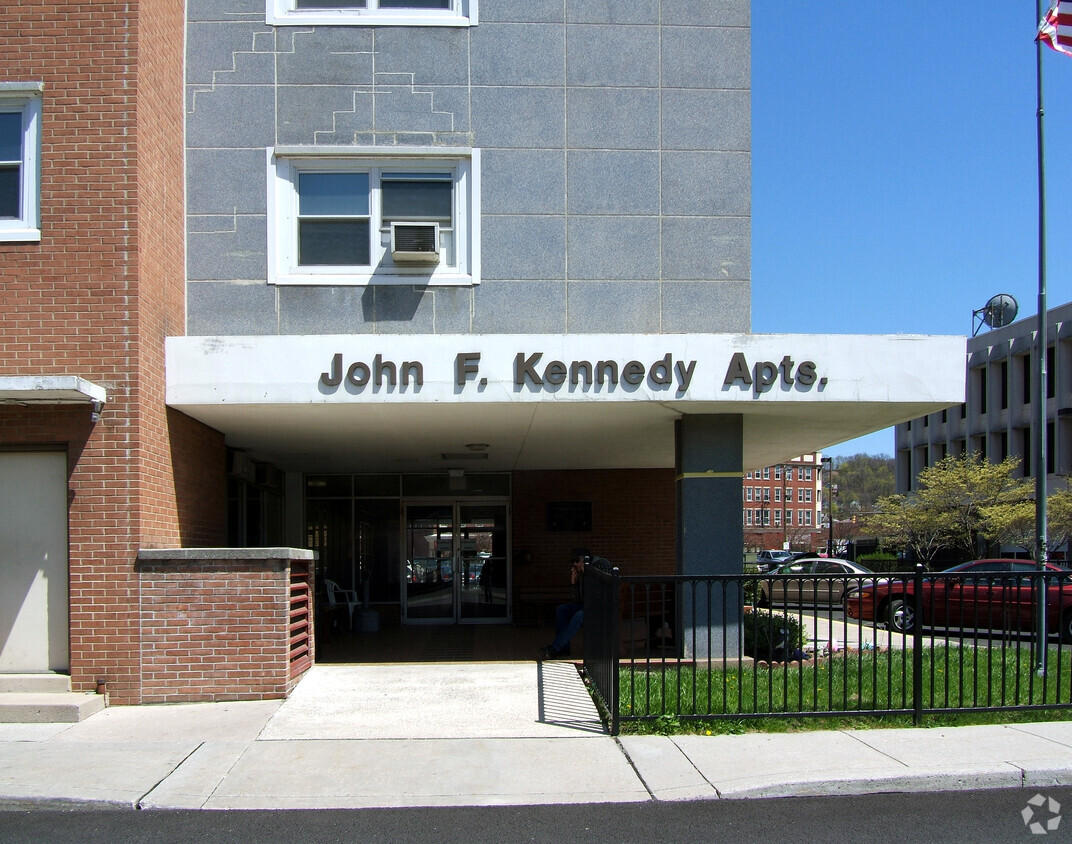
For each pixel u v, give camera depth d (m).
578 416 10.96
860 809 6.12
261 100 10.73
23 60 9.19
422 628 16.92
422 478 18.20
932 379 10.13
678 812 6.04
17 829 5.75
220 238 10.58
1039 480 14.28
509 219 10.80
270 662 9.00
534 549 18.27
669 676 9.59
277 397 9.77
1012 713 8.17
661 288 10.82
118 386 8.98
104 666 8.84
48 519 9.02
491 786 6.48
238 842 5.54
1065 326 40.00
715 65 11.09
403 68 10.87
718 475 10.88
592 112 10.95
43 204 9.09
